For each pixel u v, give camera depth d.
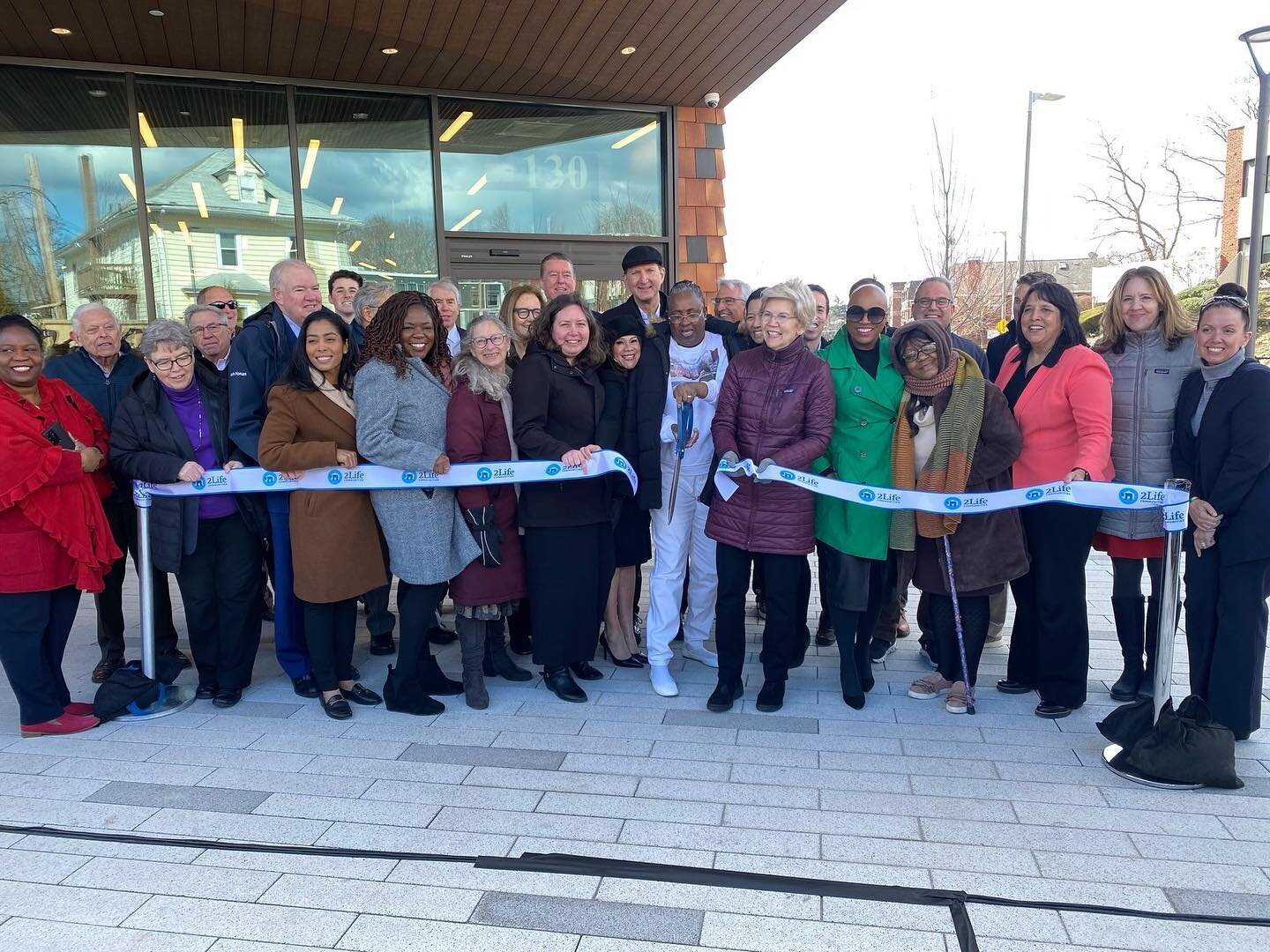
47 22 6.23
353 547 3.77
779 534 3.69
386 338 3.64
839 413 3.77
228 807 3.02
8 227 7.18
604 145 8.73
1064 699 3.75
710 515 3.85
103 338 4.32
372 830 2.85
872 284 3.79
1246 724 3.39
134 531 4.41
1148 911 2.37
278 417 3.67
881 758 3.36
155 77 7.31
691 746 3.49
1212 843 2.73
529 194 8.55
